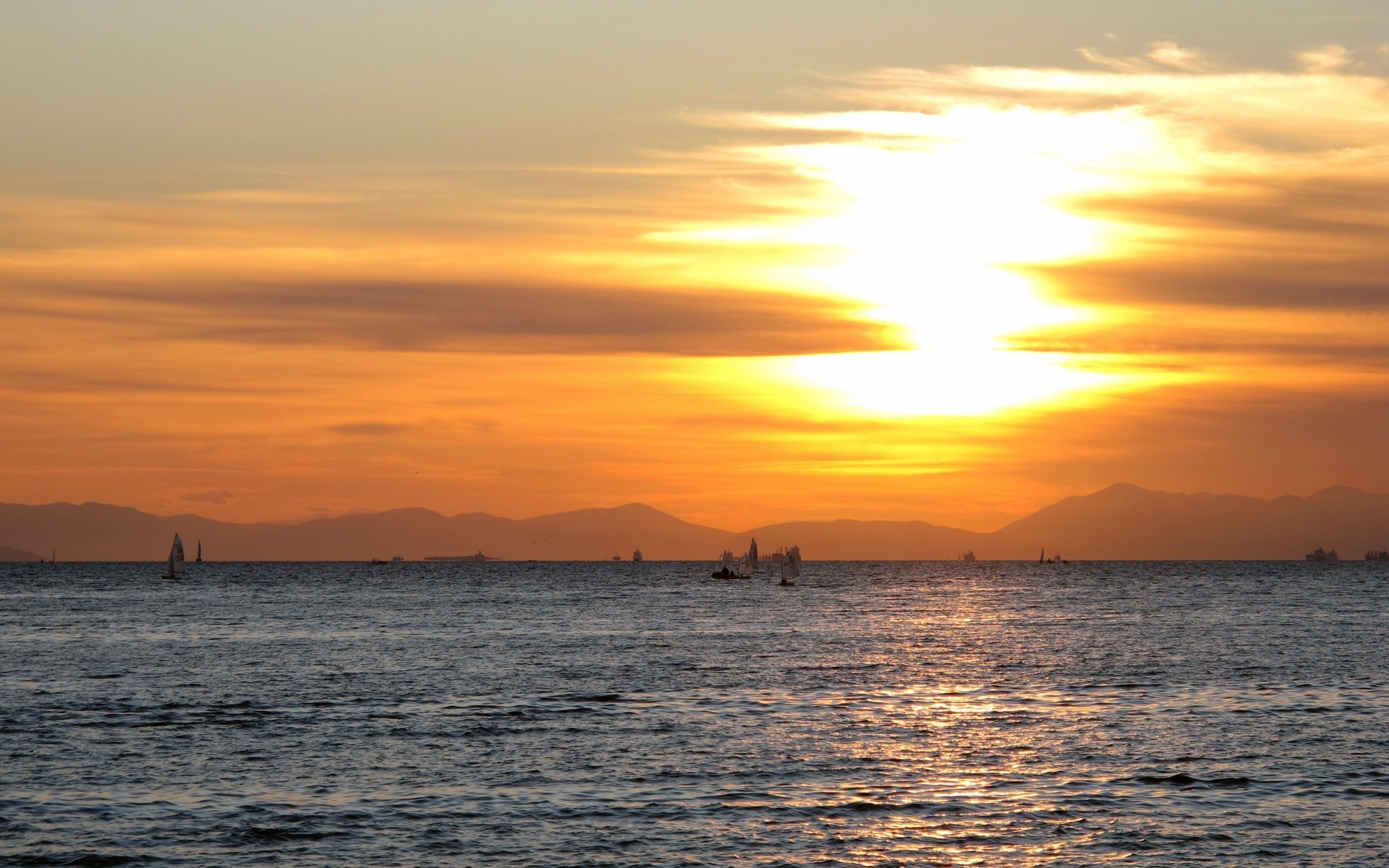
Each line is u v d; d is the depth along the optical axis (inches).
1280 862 2817.4
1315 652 7347.4
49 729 4411.9
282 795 3395.7
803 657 7130.9
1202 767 3718.0
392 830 3058.6
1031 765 3754.9
